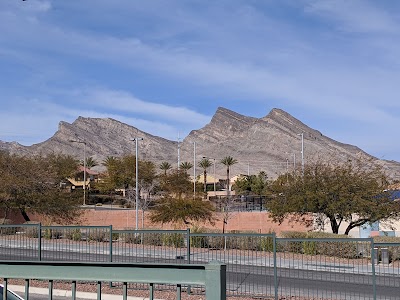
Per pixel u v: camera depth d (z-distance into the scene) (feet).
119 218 189.67
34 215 171.32
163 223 155.84
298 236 104.63
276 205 123.65
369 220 115.65
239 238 66.08
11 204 153.38
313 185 117.70
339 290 54.08
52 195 156.76
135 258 62.03
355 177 115.03
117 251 64.90
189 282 17.17
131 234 67.87
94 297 47.57
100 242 69.26
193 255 63.46
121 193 304.09
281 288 54.13
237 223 172.14
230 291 52.65
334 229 118.73
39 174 157.17
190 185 197.77
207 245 65.98
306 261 65.10
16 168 156.46
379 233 125.18
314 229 126.72
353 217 127.13
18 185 150.10
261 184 343.26
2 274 19.27
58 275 18.69
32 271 18.94
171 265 17.28
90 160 427.33
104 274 18.15
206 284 16.72
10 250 70.18
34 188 154.81
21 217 170.60
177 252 64.39
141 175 228.22
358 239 45.50
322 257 66.33
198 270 17.12
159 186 210.18
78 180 357.41
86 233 72.02
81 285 51.93
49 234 70.13
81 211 173.27
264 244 65.67
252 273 61.36
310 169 121.90
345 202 112.37
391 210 113.80
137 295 48.78
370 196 113.19
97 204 286.05
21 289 50.31
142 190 221.87
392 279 60.44
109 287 51.11
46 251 68.28
